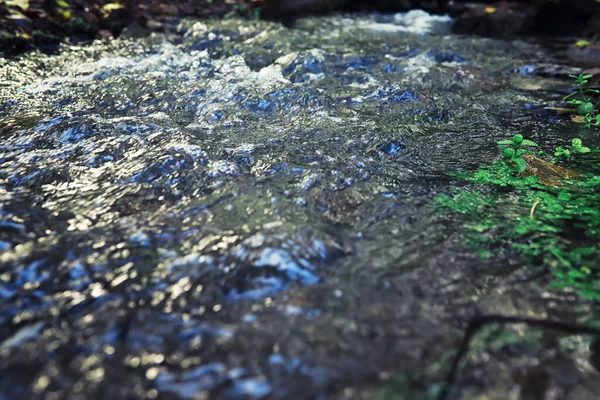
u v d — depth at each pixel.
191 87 3.60
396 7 8.41
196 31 5.41
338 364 1.28
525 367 1.29
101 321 1.41
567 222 1.96
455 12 8.17
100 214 1.94
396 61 4.51
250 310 1.46
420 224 1.92
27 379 1.22
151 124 2.83
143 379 1.23
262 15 7.42
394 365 1.28
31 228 1.83
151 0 6.31
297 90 3.48
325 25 6.81
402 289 1.56
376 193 2.16
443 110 3.34
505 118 3.26
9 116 2.93
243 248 1.69
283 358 1.29
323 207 2.01
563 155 2.66
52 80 3.69
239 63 4.38
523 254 1.75
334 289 1.55
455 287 1.58
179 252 1.71
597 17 6.40
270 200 2.03
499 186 2.26
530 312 1.48
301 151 2.56
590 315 1.47
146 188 2.12
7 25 4.55
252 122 3.00
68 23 5.03
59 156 2.41
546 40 6.15
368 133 2.85
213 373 1.25
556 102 3.57
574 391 1.22
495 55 5.16
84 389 1.19
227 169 2.30
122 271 1.62
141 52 4.68
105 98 3.34
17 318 1.42
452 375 1.25
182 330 1.38
